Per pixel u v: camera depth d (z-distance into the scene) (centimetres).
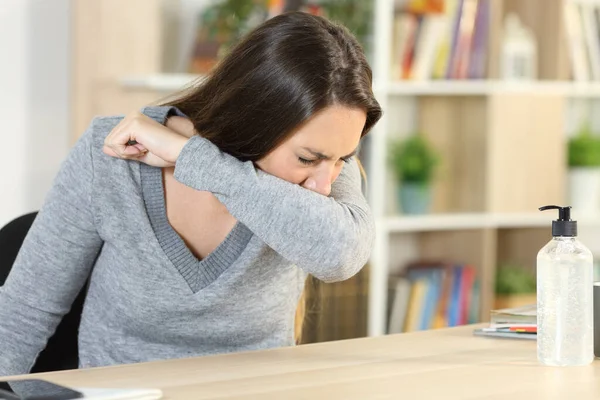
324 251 171
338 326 389
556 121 452
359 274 395
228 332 196
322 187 177
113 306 195
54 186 194
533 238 473
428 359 163
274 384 143
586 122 506
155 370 152
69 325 210
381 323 411
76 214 190
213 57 377
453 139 455
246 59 173
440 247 461
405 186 434
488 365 159
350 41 177
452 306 439
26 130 362
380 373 152
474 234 445
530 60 450
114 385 141
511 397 138
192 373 150
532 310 190
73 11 352
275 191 170
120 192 188
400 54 422
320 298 232
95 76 354
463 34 432
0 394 128
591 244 511
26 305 193
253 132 171
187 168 171
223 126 173
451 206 457
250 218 170
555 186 454
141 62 362
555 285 158
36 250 192
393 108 456
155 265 189
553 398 137
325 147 171
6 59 356
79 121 354
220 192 170
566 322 158
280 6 387
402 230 427
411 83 416
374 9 407
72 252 193
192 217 193
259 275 192
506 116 441
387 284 432
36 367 208
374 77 407
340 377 148
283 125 169
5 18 354
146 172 189
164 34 386
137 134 179
